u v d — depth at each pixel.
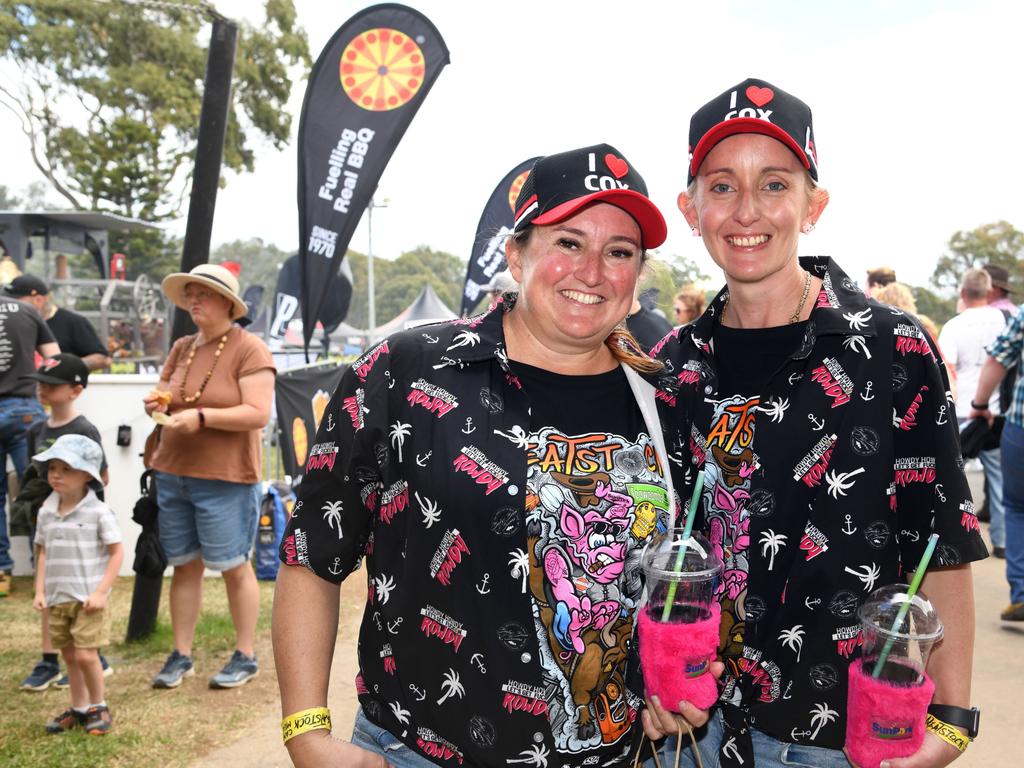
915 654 1.51
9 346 5.41
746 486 1.77
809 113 1.79
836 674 1.66
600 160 1.59
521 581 1.49
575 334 1.57
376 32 5.08
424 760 1.58
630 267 1.59
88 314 15.58
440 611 1.52
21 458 5.48
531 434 1.58
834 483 1.64
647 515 1.60
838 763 1.70
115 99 29.33
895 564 1.67
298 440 5.93
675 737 1.90
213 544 3.99
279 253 60.69
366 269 78.31
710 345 1.86
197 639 4.74
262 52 30.30
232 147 30.50
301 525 1.63
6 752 3.37
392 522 1.58
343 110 5.12
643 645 1.57
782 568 1.69
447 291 81.81
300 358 18.11
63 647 3.57
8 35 27.33
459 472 1.51
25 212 13.82
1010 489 4.58
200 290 3.98
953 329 6.73
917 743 1.52
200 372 4.02
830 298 1.72
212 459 3.93
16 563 5.98
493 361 1.60
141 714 3.77
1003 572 5.72
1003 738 3.36
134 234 31.53
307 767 1.56
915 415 1.63
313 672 1.61
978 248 32.75
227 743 3.51
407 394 1.57
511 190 8.10
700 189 1.81
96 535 3.57
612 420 1.65
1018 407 4.44
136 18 28.72
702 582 1.56
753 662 1.73
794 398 1.70
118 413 5.86
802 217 1.77
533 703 1.49
